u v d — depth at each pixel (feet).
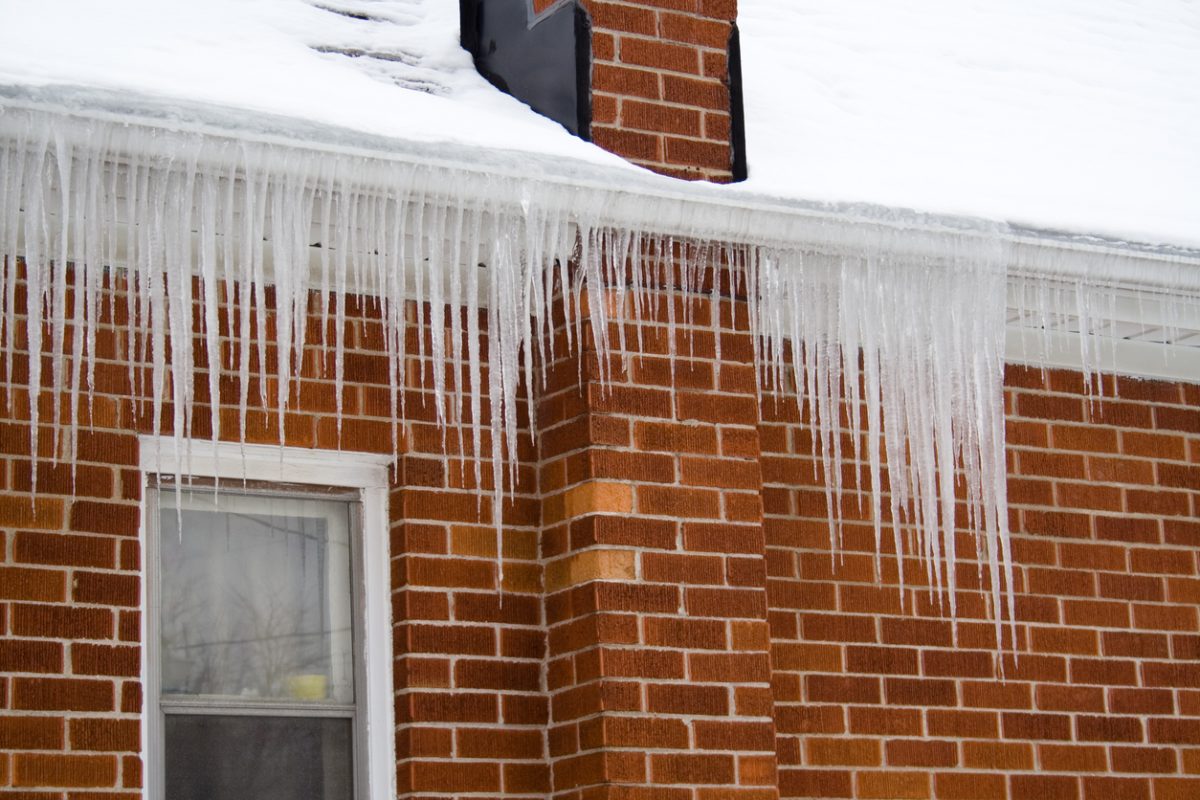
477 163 22.24
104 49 21.68
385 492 24.80
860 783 25.95
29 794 21.50
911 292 25.35
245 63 22.88
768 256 25.03
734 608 24.40
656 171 24.88
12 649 21.80
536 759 24.35
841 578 26.71
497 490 23.11
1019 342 28.60
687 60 25.50
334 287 24.73
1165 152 29.50
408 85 24.81
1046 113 29.45
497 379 23.16
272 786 23.62
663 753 23.54
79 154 20.49
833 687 26.18
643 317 24.67
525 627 24.72
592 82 24.68
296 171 21.47
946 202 25.44
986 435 27.43
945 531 25.94
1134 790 28.12
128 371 23.25
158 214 21.25
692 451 24.64
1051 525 28.63
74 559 22.41
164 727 23.07
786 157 25.67
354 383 24.61
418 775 23.65
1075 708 27.96
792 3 29.68
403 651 24.11
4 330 22.57
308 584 24.41
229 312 21.67
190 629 23.56
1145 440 29.86
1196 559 29.73
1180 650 29.17
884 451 27.58
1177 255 26.48
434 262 22.71
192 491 23.93
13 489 22.25
